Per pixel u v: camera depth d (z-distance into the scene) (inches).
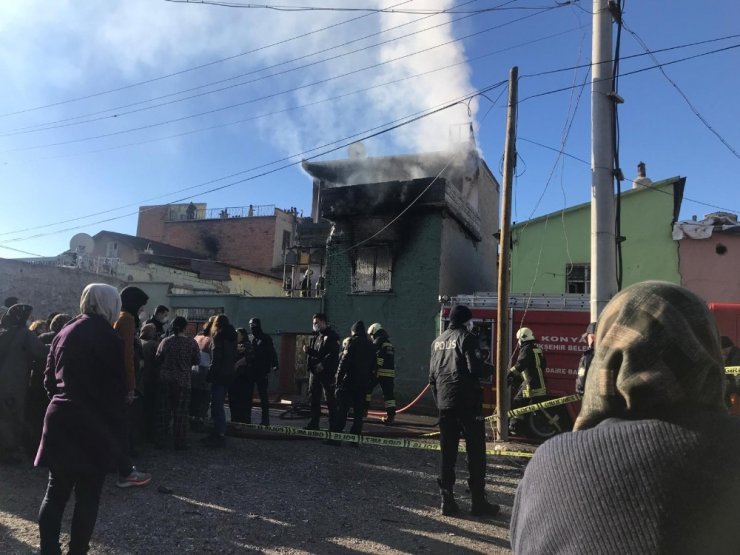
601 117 292.5
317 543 172.4
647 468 40.8
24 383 239.9
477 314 436.1
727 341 263.7
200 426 344.5
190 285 1120.8
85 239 990.4
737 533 38.4
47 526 133.6
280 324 661.3
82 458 133.1
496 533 187.2
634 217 613.3
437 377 211.8
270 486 231.6
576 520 42.2
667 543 38.6
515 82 371.6
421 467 278.4
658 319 45.6
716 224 622.2
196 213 1684.3
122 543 161.8
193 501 204.8
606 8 295.6
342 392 321.7
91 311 145.6
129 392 214.4
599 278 282.8
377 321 601.0
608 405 46.7
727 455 40.6
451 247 627.5
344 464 277.1
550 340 411.5
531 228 648.4
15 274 797.2
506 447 327.0
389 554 166.6
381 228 613.9
